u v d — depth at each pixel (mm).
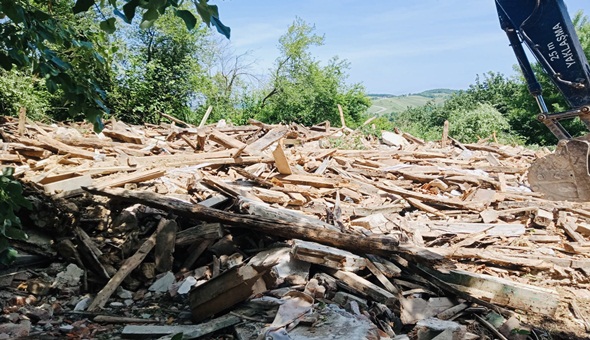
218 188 7750
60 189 6691
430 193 9844
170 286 5383
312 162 10523
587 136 5402
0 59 3262
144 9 2381
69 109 3598
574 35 5500
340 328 4012
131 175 7734
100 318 4691
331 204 8453
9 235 3479
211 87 28734
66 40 3504
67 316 4797
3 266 5297
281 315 4234
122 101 23047
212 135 10742
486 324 4785
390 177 10391
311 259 5301
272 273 4781
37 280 5191
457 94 38844
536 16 5637
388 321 4727
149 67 23719
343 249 5605
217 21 2271
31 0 3705
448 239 7523
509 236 7664
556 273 6562
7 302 4836
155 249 5703
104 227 6172
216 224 5961
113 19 2803
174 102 25516
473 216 8609
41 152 9367
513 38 5883
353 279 5176
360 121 34156
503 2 5848
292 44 31734
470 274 5363
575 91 5566
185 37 25438
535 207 8523
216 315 4723
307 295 4613
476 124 27125
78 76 3574
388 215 8430
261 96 32438
